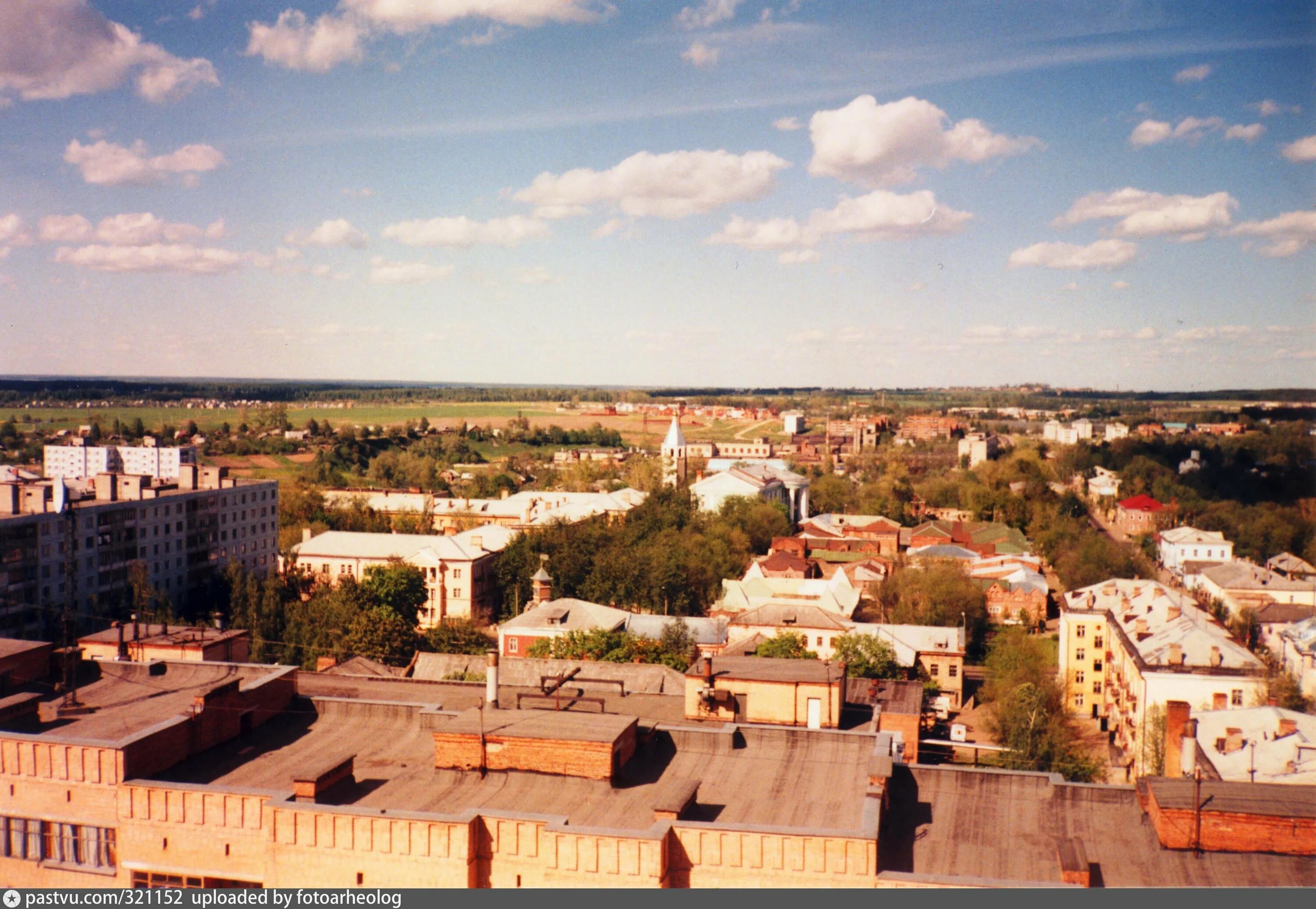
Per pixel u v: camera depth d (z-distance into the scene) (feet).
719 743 130.93
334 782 116.57
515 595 499.10
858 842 98.73
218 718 131.44
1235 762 197.57
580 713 132.57
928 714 314.96
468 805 114.21
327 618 371.56
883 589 502.79
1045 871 104.88
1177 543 491.72
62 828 115.75
